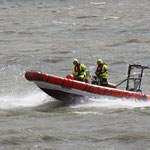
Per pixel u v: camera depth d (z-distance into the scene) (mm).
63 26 152000
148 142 31250
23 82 61281
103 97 44781
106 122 36594
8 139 31625
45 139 31797
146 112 40469
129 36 120000
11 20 180125
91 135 32750
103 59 83688
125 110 41594
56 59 83062
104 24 154625
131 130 34062
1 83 60250
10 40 116875
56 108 43156
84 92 43531
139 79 47906
